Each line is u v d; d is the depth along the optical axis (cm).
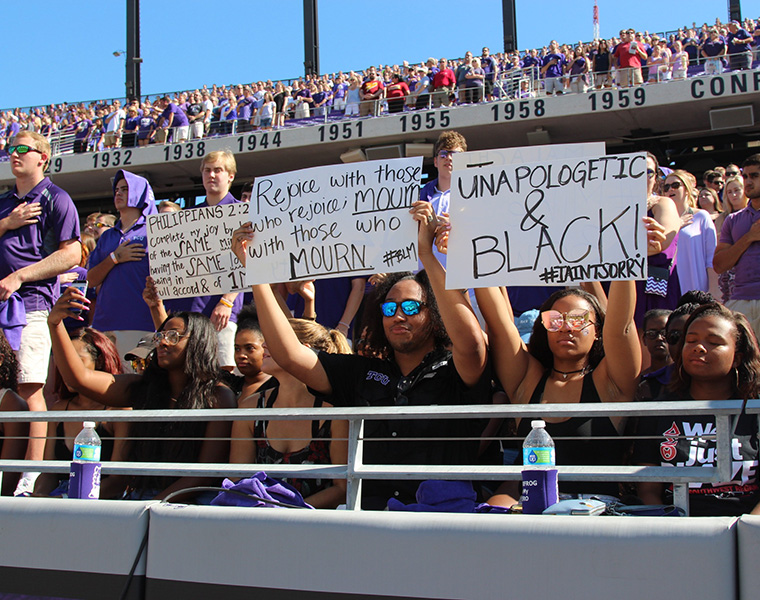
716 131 1689
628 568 204
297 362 365
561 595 210
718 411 229
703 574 197
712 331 312
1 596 280
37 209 505
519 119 1673
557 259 320
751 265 530
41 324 496
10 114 2478
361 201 362
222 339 552
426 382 357
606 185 319
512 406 250
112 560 265
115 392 422
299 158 1931
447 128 1723
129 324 577
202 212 475
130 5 2817
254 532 247
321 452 364
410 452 344
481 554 220
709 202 732
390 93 1856
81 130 2144
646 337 435
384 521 232
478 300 352
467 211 333
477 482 357
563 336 338
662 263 515
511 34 2420
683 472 236
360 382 367
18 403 441
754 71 1514
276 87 2153
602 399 332
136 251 583
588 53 1772
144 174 2041
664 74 1622
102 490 394
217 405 396
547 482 243
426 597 223
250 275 375
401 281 371
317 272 364
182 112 2006
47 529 277
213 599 249
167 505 266
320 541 238
